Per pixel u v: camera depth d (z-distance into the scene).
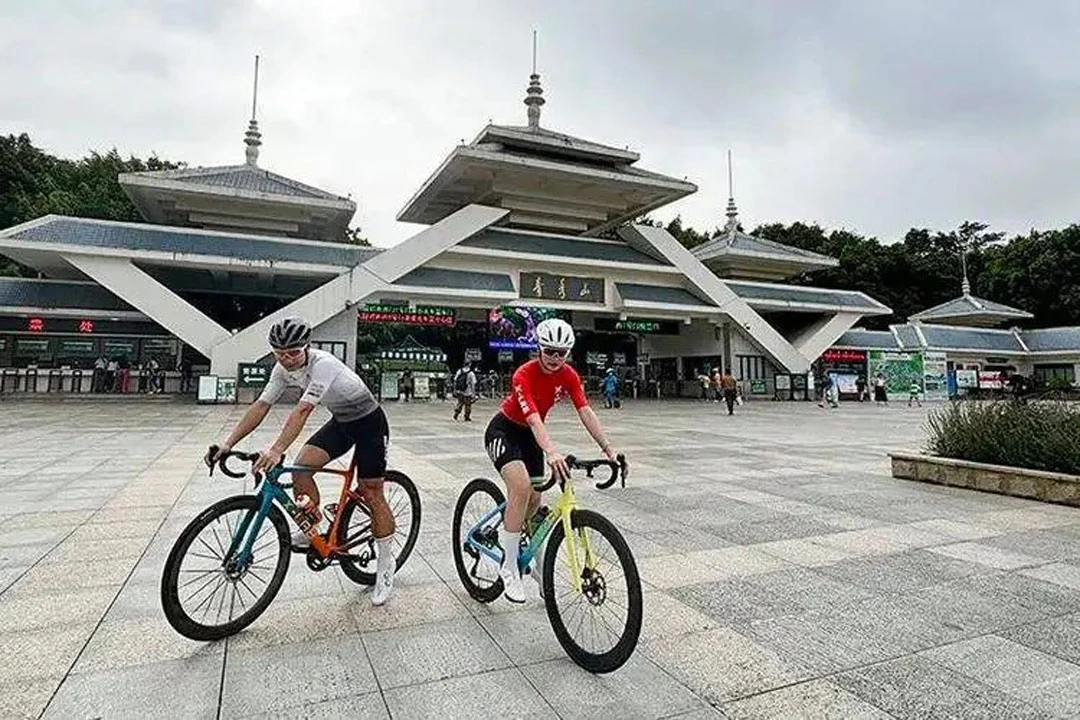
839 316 35.38
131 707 2.59
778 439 13.81
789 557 4.82
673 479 8.29
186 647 3.16
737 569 4.53
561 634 3.14
